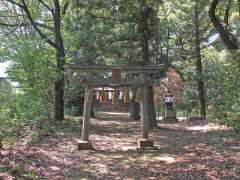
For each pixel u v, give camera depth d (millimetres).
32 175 8812
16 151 10969
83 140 13445
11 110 14352
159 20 19344
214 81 20297
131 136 16656
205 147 13078
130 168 10609
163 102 27578
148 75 14086
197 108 28453
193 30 27031
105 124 21984
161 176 9625
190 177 9281
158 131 18203
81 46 18891
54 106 19203
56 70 17734
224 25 17938
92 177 9609
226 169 9719
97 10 18391
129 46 19781
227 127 16906
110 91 14438
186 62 29453
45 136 14633
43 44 18375
